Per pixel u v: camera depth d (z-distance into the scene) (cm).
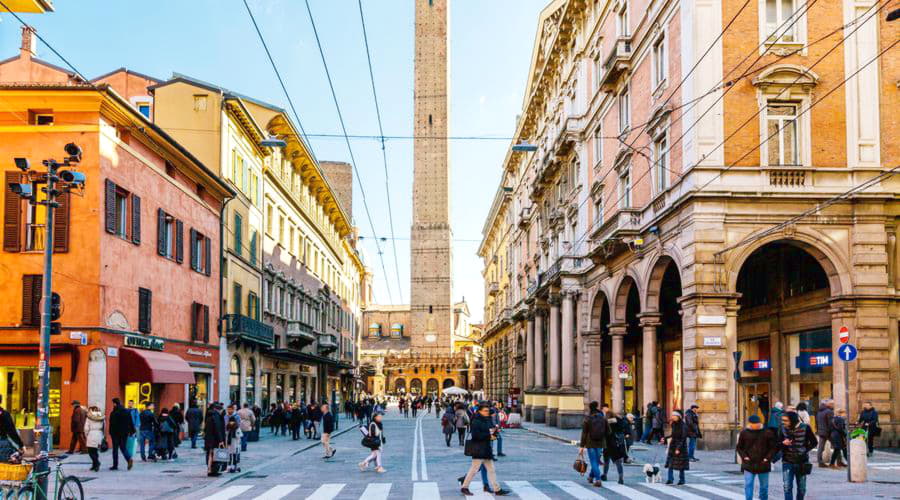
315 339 5981
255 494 1589
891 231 2503
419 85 13300
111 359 2570
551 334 4709
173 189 3170
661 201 2853
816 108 2517
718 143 2500
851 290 2453
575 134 4375
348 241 8125
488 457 1549
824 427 1994
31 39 3600
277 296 4825
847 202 2484
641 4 3170
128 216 2750
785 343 2823
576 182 4534
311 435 3634
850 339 2442
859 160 2505
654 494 1559
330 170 10231
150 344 2884
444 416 3228
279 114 4525
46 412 1603
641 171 3167
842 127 2516
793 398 2764
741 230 2505
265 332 4266
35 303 2498
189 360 3312
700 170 2502
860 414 2369
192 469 2069
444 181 13375
